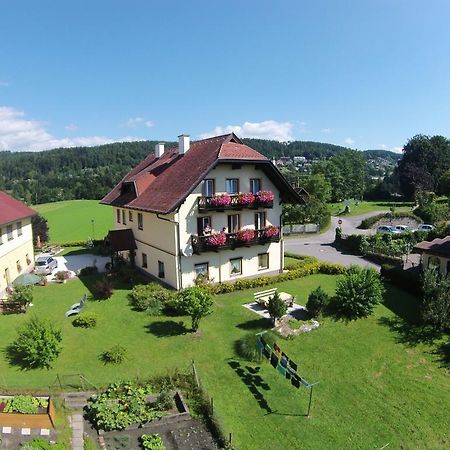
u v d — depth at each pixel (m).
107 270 34.53
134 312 24.97
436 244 31.38
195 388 16.69
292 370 16.58
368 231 64.12
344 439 14.55
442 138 113.44
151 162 40.03
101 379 17.34
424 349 20.89
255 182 30.86
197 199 27.62
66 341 21.14
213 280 29.56
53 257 41.56
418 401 16.75
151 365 18.75
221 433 14.20
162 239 29.25
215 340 21.30
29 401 15.23
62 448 13.33
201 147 31.50
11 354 19.80
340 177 119.19
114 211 39.94
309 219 65.69
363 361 19.69
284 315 24.11
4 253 30.09
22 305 25.41
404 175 107.50
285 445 14.14
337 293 25.08
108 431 14.41
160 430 14.60
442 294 23.28
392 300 27.16
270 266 33.00
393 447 14.27
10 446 13.38
